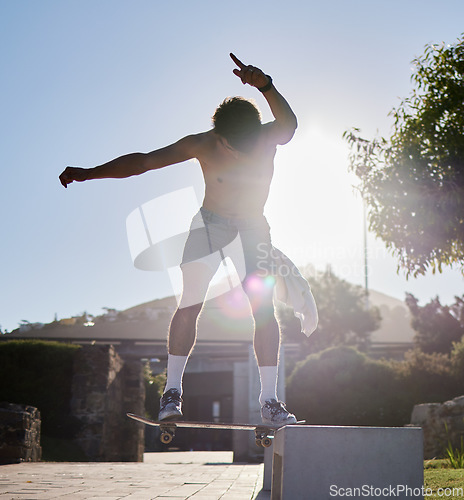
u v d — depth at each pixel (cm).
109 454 1980
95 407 1914
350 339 5531
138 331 5128
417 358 2308
